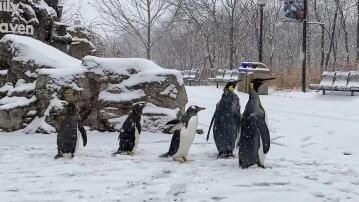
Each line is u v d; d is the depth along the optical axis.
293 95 20.75
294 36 52.56
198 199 5.52
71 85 11.04
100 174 6.78
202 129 11.11
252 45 45.00
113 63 11.27
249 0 40.19
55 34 17.61
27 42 12.39
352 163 7.71
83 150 8.86
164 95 11.02
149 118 10.84
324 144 9.52
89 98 11.16
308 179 6.57
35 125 11.02
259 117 7.01
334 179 6.55
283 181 6.40
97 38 27.97
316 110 15.01
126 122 8.41
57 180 6.39
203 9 39.12
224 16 43.09
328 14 40.94
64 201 5.38
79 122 8.33
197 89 25.53
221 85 28.14
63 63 12.07
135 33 33.06
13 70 12.12
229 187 6.05
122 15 31.56
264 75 22.02
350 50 54.47
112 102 10.98
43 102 11.09
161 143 9.72
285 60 53.88
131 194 5.70
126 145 8.37
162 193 5.77
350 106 16.09
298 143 9.70
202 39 49.41
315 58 52.12
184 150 7.70
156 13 32.38
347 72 19.25
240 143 7.11
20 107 11.08
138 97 10.98
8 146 9.27
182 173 6.86
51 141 9.88
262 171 6.99
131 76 11.23
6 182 6.26
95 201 5.38
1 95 12.05
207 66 50.91
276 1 43.66
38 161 7.72
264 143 7.03
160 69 11.38
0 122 11.11
